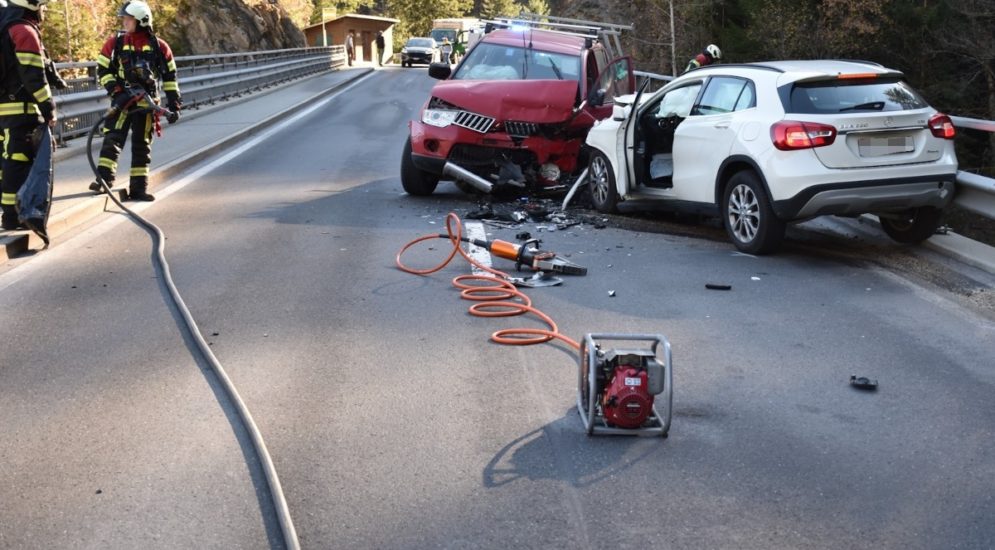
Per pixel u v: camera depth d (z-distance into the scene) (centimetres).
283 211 1025
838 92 793
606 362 449
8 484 395
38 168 806
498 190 1141
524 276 750
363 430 450
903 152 782
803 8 2644
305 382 511
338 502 379
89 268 763
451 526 361
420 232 917
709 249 860
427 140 1067
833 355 561
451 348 571
